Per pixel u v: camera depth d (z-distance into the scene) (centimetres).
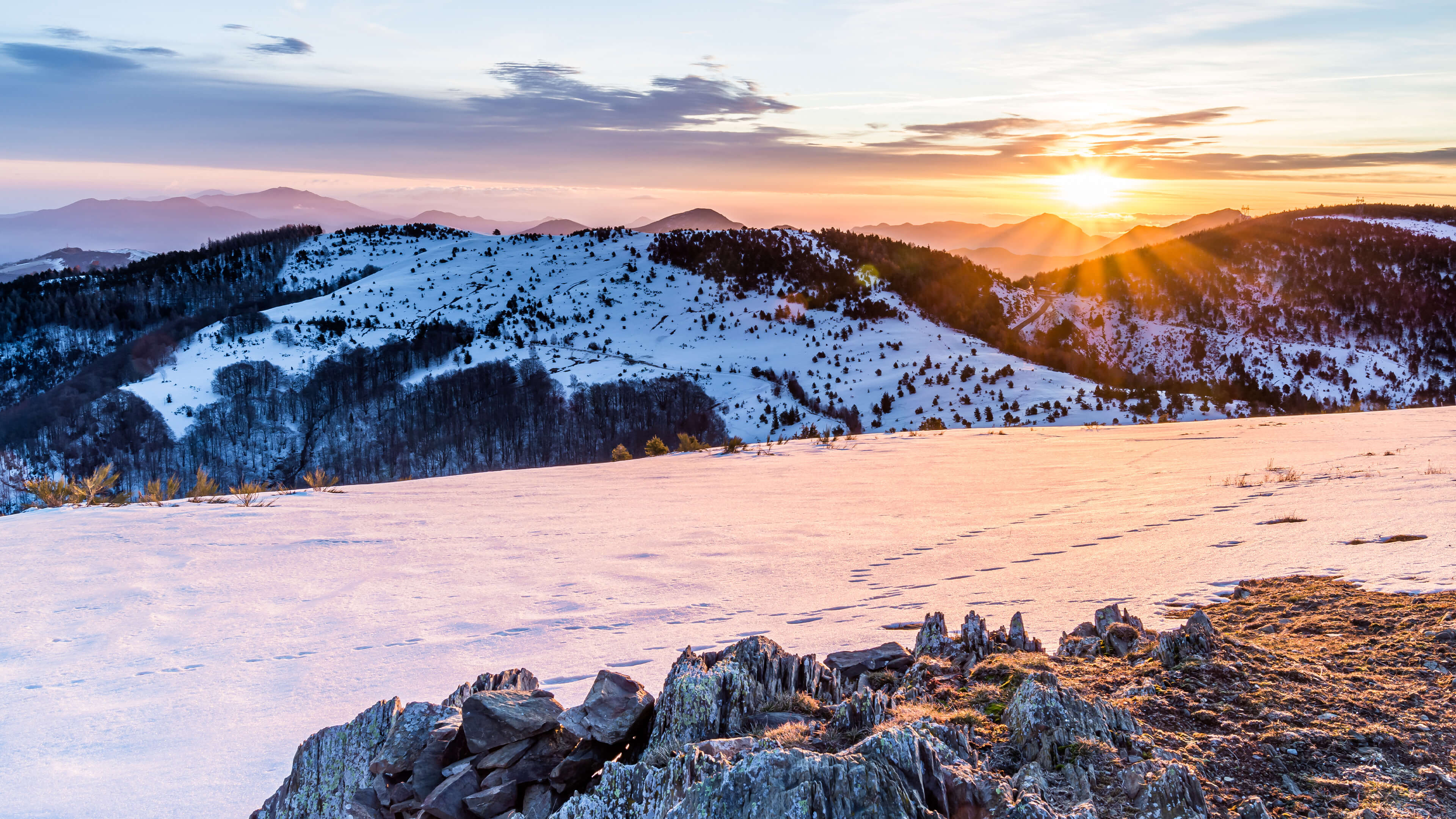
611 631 1005
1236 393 13612
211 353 19788
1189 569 1123
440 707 499
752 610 1082
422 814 416
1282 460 2472
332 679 859
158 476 14725
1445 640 622
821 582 1248
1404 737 442
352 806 442
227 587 1295
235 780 623
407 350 19850
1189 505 1786
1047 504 2022
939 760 357
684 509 2144
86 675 895
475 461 15300
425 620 1096
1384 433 3012
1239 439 3253
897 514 1980
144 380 18050
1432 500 1453
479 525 1894
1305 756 420
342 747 480
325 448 16212
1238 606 880
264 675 882
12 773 645
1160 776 360
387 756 461
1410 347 17888
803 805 323
